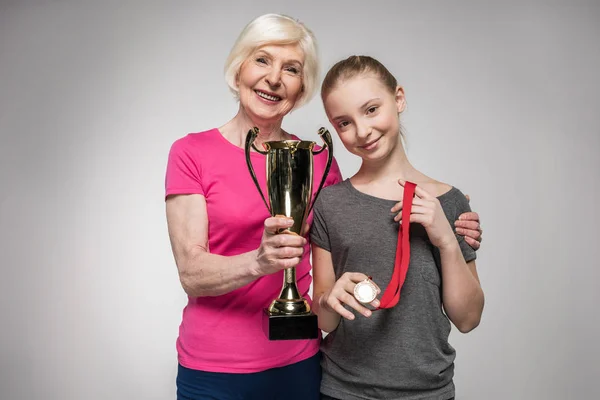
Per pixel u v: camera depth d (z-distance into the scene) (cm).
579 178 243
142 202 272
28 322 280
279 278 144
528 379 245
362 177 141
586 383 245
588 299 245
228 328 142
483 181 243
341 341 135
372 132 129
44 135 280
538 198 244
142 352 272
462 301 127
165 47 265
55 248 279
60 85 279
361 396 131
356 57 136
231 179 145
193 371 142
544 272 245
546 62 243
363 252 134
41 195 281
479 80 244
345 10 246
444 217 125
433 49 244
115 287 274
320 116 231
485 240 244
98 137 275
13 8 281
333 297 120
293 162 123
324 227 140
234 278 125
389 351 130
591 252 245
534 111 244
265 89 141
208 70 261
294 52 142
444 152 242
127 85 271
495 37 244
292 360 142
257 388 140
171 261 271
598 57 242
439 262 134
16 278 281
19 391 278
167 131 267
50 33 279
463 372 246
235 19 258
